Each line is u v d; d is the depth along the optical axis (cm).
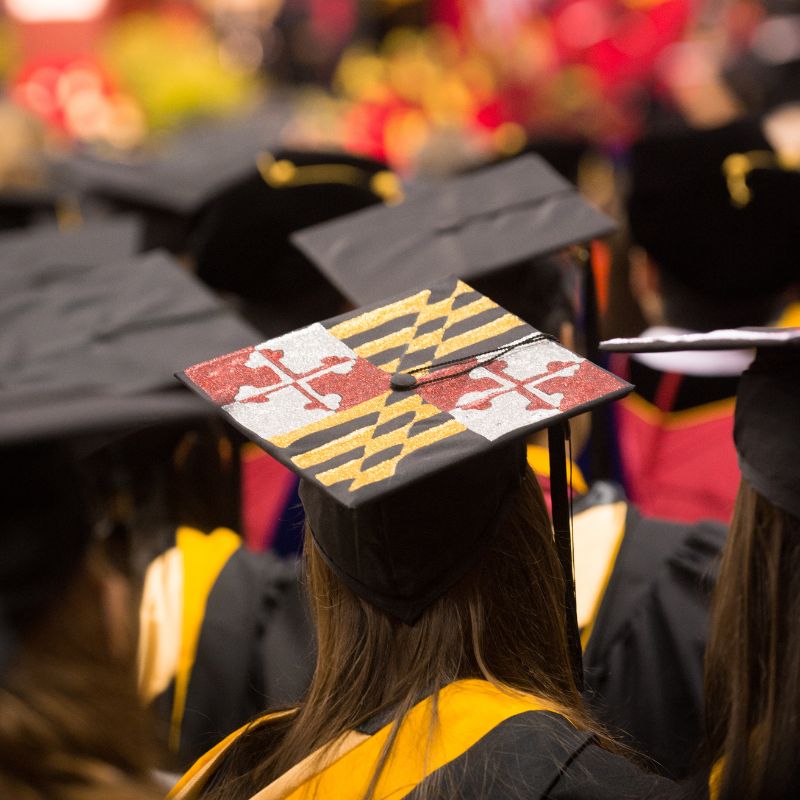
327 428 591
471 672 601
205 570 877
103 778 489
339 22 3691
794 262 1127
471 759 558
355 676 616
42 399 852
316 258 1003
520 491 632
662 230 1152
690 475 1084
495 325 646
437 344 636
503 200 1034
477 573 612
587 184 1875
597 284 1034
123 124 2641
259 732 653
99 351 952
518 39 2544
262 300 1268
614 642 812
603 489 884
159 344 971
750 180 1117
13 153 1795
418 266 976
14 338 970
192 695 842
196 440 920
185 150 1917
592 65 2517
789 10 3059
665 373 1088
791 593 617
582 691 693
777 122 2070
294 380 618
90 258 1187
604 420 1022
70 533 582
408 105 2377
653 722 791
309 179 1273
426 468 568
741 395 656
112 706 516
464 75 2458
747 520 636
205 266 1261
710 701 651
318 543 632
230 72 3003
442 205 1034
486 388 609
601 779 552
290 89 3738
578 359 623
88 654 532
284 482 1130
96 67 2725
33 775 471
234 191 1257
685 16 2638
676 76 2541
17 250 1187
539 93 2361
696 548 830
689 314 1170
